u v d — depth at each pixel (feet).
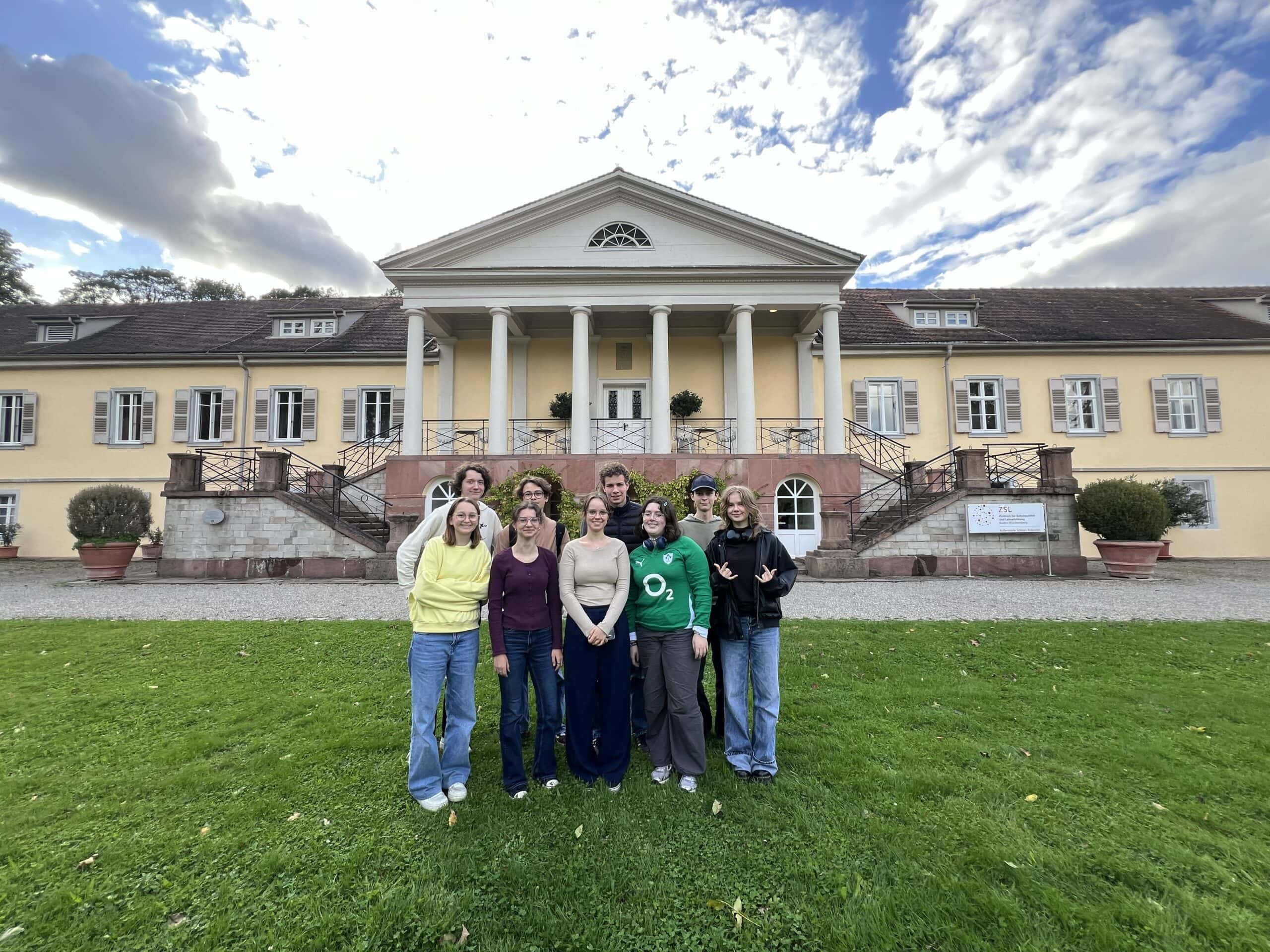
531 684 16.25
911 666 17.57
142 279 118.62
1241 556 54.24
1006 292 69.82
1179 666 17.70
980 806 9.65
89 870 8.07
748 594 10.82
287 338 61.26
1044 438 56.03
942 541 37.70
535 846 8.56
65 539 55.93
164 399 57.06
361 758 11.59
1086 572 37.06
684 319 52.34
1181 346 55.98
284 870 8.02
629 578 10.94
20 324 65.10
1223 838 8.75
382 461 54.70
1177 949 6.50
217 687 15.88
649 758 11.75
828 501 43.09
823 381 54.03
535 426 53.42
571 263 47.75
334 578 37.45
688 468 42.83
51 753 11.90
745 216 46.42
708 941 6.69
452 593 10.15
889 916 7.02
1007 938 6.68
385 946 6.63
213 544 38.06
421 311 45.93
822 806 9.63
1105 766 11.14
